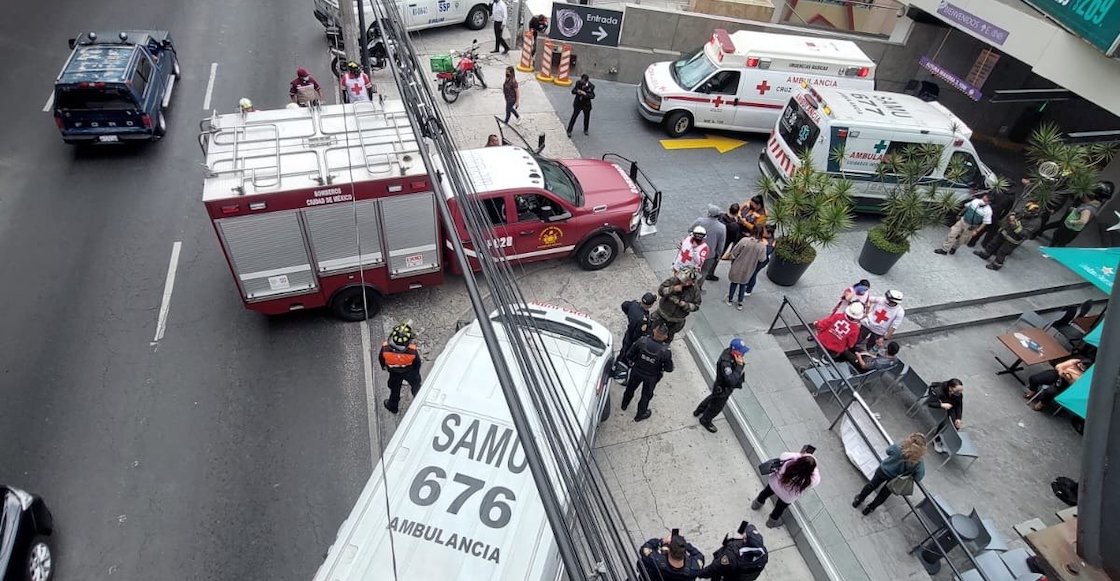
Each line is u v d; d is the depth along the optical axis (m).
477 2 18.91
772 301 10.98
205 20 18.17
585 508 3.19
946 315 11.45
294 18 18.84
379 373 9.23
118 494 7.49
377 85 15.84
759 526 7.78
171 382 8.77
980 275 12.27
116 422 8.21
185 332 9.47
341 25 15.34
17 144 12.82
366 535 5.66
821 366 9.50
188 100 14.66
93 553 6.96
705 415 8.57
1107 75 11.30
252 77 15.70
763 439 8.34
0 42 15.80
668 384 9.38
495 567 5.52
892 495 8.29
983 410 10.03
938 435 8.98
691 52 16.09
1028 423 9.91
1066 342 10.63
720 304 10.71
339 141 8.91
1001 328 11.54
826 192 10.62
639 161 14.40
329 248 8.82
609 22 16.67
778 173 13.20
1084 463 3.25
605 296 10.77
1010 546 8.23
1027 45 12.79
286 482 7.79
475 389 6.83
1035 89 16.89
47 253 10.46
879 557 7.67
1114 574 3.26
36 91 14.38
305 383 8.98
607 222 10.69
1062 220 12.55
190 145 13.38
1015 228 11.86
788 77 14.73
